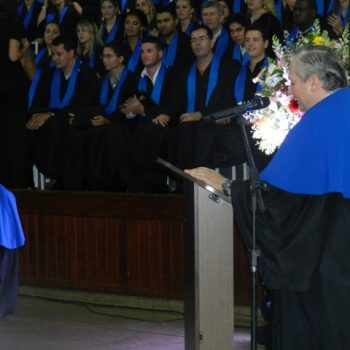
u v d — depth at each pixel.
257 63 11.17
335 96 5.77
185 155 10.78
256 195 5.79
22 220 11.86
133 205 10.98
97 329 10.17
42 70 12.98
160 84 11.85
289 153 5.71
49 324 10.44
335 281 5.61
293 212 5.72
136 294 11.09
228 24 13.05
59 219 11.59
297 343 5.96
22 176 12.54
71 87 12.58
